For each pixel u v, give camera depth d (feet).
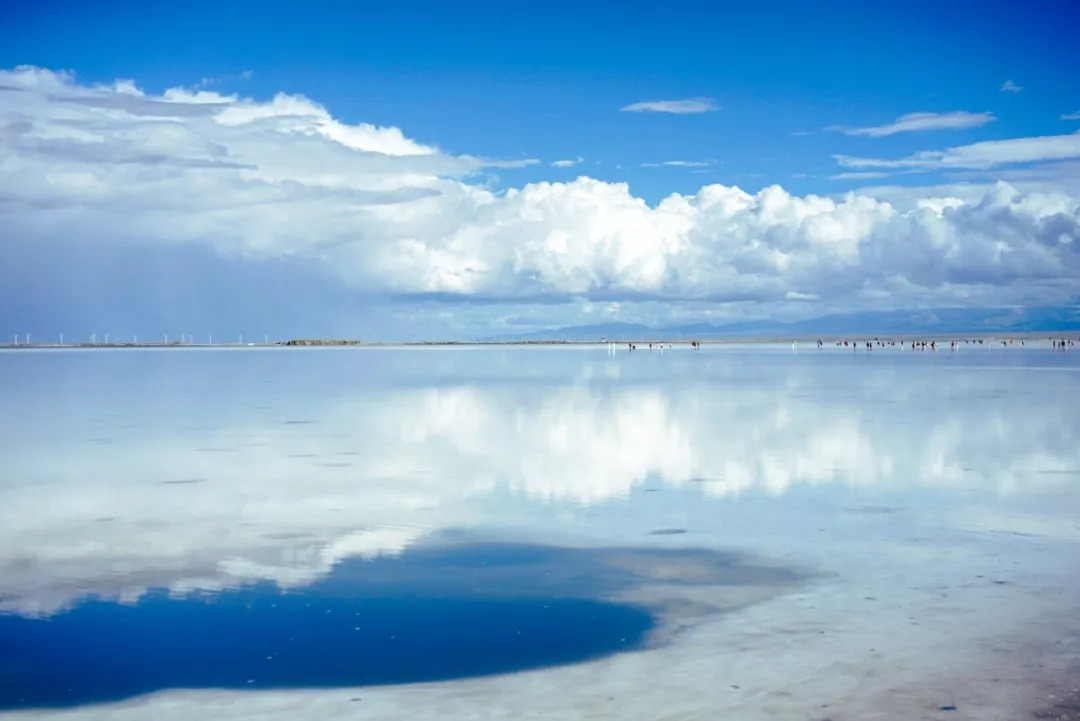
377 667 32.50
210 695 30.37
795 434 93.20
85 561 46.57
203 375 245.86
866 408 120.47
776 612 37.50
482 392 165.07
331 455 82.07
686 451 82.33
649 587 41.47
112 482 68.74
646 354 494.59
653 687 30.19
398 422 109.60
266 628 36.73
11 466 76.13
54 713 29.19
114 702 29.96
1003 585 40.57
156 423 109.81
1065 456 77.36
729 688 29.89
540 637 35.29
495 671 31.96
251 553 47.96
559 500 61.05
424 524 54.29
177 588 42.04
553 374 239.71
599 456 80.23
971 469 71.20
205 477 70.69
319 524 54.44
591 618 37.45
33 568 45.32
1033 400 132.16
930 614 36.76
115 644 35.04
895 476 68.49
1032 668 31.01
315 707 29.32
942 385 168.76
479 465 75.77
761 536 50.39
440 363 357.82
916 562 44.65
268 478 70.03
